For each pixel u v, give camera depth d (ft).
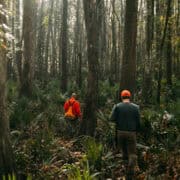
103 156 30.22
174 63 104.32
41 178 26.07
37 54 141.38
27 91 68.08
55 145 33.60
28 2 71.15
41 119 44.21
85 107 41.16
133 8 45.42
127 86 45.34
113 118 28.66
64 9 91.15
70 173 24.36
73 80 123.54
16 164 25.18
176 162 28.09
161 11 73.46
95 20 41.60
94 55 41.45
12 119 39.04
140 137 34.99
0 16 22.26
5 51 24.08
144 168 28.81
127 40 45.52
